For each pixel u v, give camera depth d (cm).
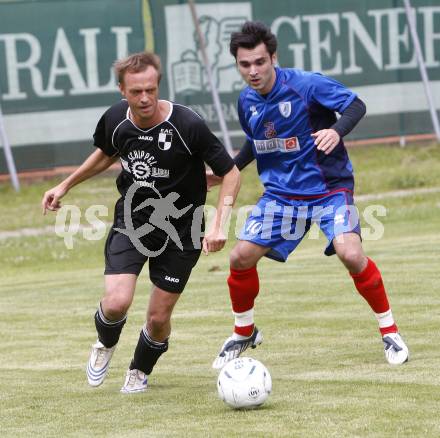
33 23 6256
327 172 1992
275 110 1983
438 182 6297
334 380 1811
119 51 6419
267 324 2469
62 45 6309
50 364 2172
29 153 6297
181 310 2764
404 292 2795
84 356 2253
